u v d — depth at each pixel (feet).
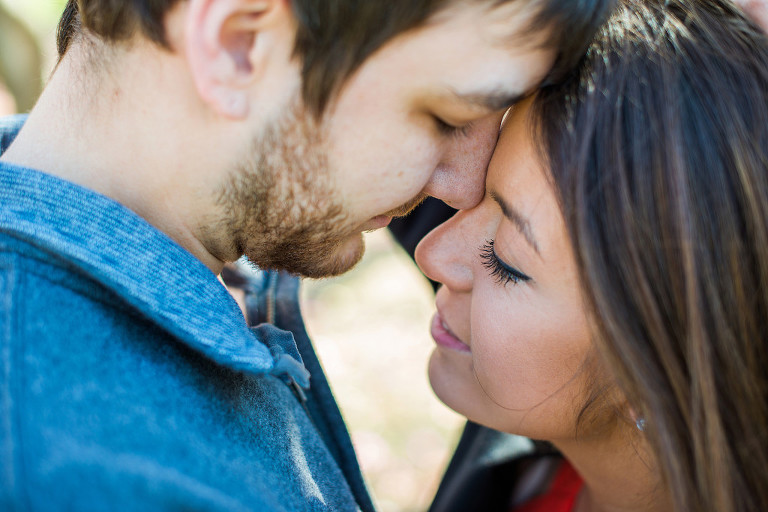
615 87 3.05
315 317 14.08
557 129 3.09
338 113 2.88
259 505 2.38
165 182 2.90
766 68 3.03
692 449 2.99
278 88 2.83
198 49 2.64
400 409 11.41
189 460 2.25
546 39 2.77
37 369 2.15
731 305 2.91
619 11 3.28
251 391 3.13
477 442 5.15
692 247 2.87
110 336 2.41
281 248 3.28
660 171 2.90
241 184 2.98
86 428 2.09
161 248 2.67
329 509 3.31
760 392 2.97
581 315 3.25
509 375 3.54
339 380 12.11
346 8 2.64
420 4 2.60
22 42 9.53
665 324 2.96
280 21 2.71
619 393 3.41
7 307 2.24
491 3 2.63
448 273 3.80
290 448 3.23
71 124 2.85
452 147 3.39
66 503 1.95
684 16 3.22
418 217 5.66
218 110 2.75
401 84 2.81
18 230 2.38
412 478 9.93
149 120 2.82
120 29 2.75
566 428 3.66
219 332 2.69
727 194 2.88
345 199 3.11
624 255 2.95
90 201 2.56
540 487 5.08
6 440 1.99
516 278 3.41
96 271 2.42
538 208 3.15
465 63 2.74
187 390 2.57
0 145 3.36
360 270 15.80
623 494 4.07
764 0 3.25
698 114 2.92
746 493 2.97
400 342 13.29
